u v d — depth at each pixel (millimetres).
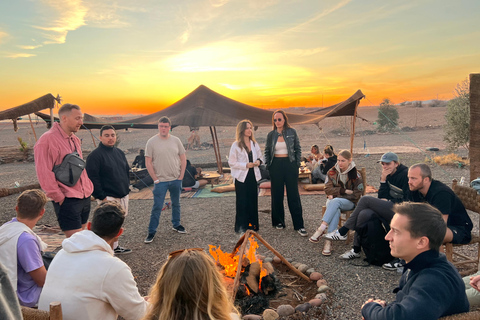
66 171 4172
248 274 3764
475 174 6246
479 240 3908
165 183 5914
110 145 5125
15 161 19578
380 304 1998
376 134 31875
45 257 3277
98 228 2355
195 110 11109
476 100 6121
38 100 7301
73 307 2027
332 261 4793
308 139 31266
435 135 28016
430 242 1816
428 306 1649
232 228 6543
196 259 1479
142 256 5277
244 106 11875
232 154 6113
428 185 3922
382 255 4473
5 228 2805
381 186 4805
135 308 2188
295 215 6160
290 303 3678
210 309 1417
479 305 2713
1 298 843
